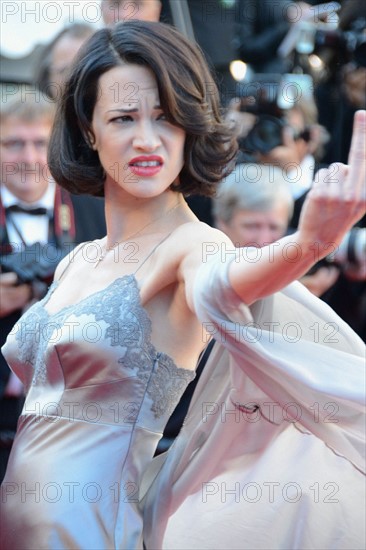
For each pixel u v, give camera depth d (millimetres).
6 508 8438
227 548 8820
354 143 6770
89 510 8102
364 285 12016
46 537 8125
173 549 8945
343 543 8711
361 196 6734
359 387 7512
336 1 14258
